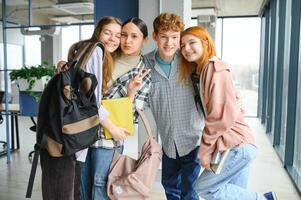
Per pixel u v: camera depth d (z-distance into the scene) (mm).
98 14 3795
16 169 4195
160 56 2018
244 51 9930
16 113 4406
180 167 2180
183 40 1916
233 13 9664
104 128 1811
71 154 1571
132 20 1946
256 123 8516
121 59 1983
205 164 1864
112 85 1912
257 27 9812
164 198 3246
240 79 9953
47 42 9797
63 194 1660
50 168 1650
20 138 6375
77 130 1536
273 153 5285
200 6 8648
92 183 1929
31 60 10219
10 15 8016
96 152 1868
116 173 1918
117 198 1875
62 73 1568
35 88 4133
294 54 4258
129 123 1886
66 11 7941
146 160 1945
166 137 2127
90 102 1602
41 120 1576
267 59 7965
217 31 10039
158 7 3541
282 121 5480
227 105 1762
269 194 2055
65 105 1523
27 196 1655
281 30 5547
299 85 4254
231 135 1815
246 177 2014
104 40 1866
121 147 1966
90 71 1700
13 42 9859
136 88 1912
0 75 8906
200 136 2057
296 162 4316
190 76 1997
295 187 3697
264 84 8195
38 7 8102
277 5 6113
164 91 2045
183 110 2037
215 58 1875
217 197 1933
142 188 1895
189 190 2105
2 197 3260
